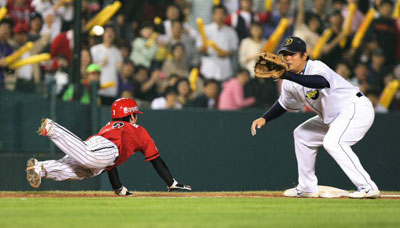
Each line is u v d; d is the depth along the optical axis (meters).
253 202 19.94
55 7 38.56
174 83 38.59
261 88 39.25
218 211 16.84
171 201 20.00
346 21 45.00
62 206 17.94
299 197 23.34
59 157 32.22
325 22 43.97
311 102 22.72
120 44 40.69
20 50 34.72
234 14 43.19
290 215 15.94
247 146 35.47
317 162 35.69
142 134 22.44
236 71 41.97
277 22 44.12
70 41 37.25
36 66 36.22
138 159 33.50
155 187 33.75
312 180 23.83
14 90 31.62
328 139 22.16
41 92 32.22
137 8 43.34
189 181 34.50
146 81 40.09
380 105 41.31
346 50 43.25
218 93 39.62
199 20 41.31
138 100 39.78
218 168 35.00
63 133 20.53
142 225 13.49
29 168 20.98
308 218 15.25
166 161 34.12
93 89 33.62
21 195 22.45
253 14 43.56
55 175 21.48
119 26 42.22
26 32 37.03
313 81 21.42
